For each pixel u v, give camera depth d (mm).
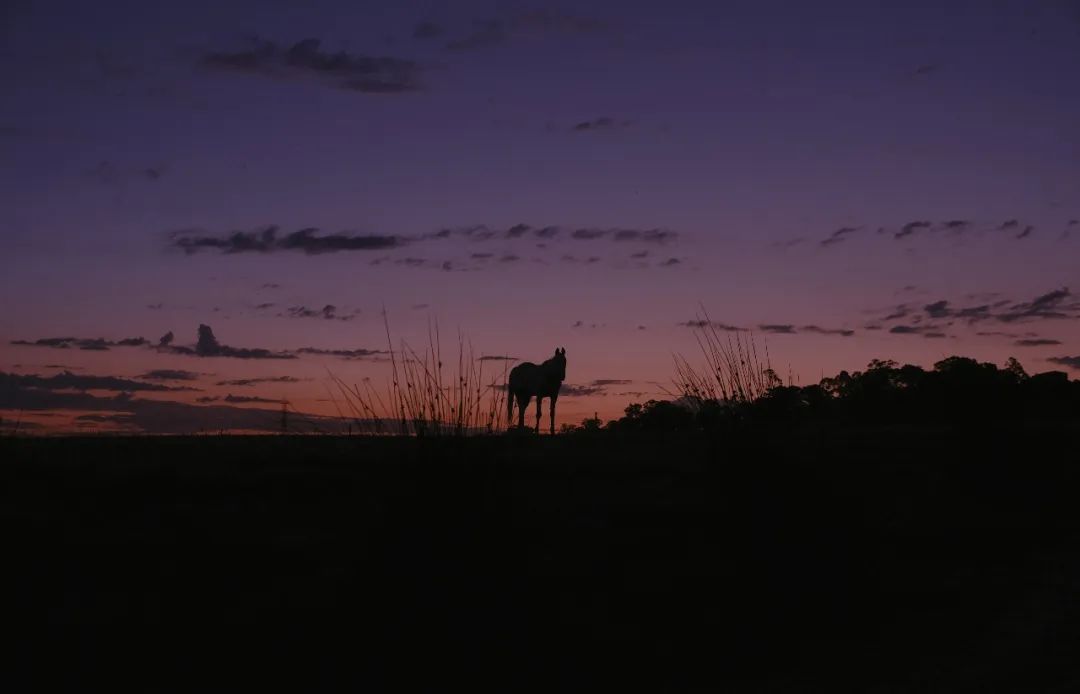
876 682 8516
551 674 8750
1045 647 9203
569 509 12945
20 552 9969
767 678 8844
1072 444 20250
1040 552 13789
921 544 13680
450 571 9633
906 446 19484
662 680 8797
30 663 7945
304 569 10086
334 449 15828
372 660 8617
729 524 12500
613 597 10383
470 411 10797
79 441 17109
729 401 13359
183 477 13211
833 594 11250
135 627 8695
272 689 7988
